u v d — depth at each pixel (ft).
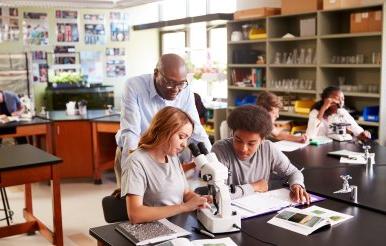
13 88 24.81
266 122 6.68
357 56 15.39
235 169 7.33
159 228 5.49
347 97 16.38
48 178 10.36
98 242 5.45
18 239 11.64
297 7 16.30
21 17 24.67
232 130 6.91
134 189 5.82
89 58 26.55
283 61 18.01
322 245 4.99
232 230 5.40
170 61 7.99
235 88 19.45
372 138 13.79
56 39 25.70
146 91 8.58
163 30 27.35
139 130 8.42
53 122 16.57
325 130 12.59
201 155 5.85
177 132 5.97
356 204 6.45
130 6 21.47
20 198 15.14
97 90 24.66
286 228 5.52
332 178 8.04
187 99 9.00
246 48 19.74
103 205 7.07
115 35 26.99
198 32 24.59
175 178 6.33
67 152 16.87
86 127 16.94
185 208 5.79
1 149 11.37
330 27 16.01
